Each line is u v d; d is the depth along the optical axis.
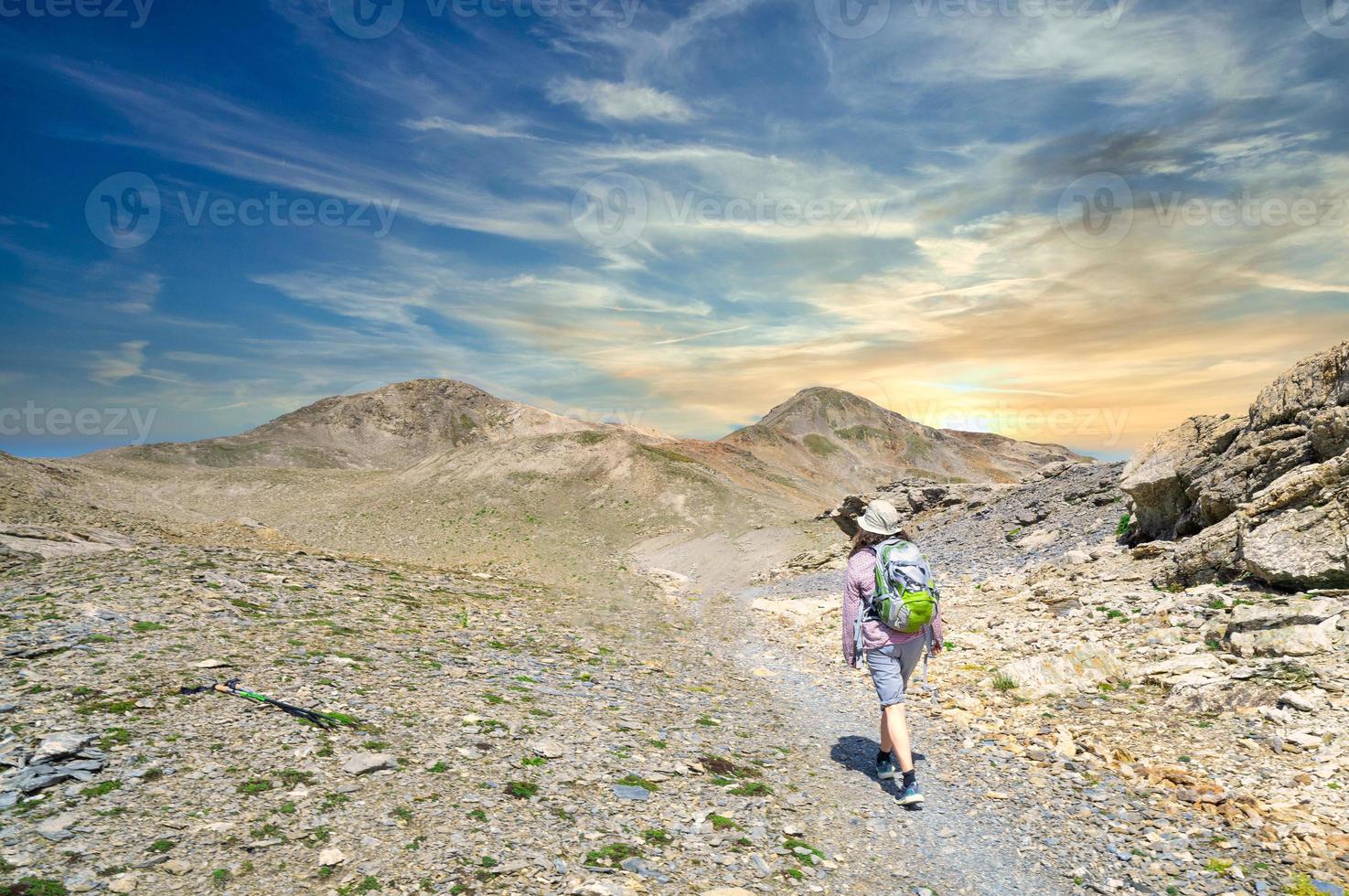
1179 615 10.00
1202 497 13.50
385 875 3.84
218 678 6.74
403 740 5.84
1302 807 5.17
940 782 6.21
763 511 60.38
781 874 4.38
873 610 6.05
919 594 5.86
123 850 3.80
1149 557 13.75
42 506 26.98
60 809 4.16
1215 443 14.24
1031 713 7.85
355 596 12.12
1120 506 20.02
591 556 47.12
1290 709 6.67
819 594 21.75
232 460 172.25
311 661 7.74
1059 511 23.30
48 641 7.31
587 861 4.24
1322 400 12.34
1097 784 5.92
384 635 9.77
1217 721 6.85
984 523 26.86
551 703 7.53
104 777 4.60
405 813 4.59
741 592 25.61
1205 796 5.46
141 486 79.19
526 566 38.53
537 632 11.98
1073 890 4.36
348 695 6.78
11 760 4.65
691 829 4.87
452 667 8.52
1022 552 20.11
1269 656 7.90
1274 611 8.54
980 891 4.33
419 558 48.44
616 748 6.33
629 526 58.50
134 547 14.77
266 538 26.19
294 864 3.86
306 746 5.44
